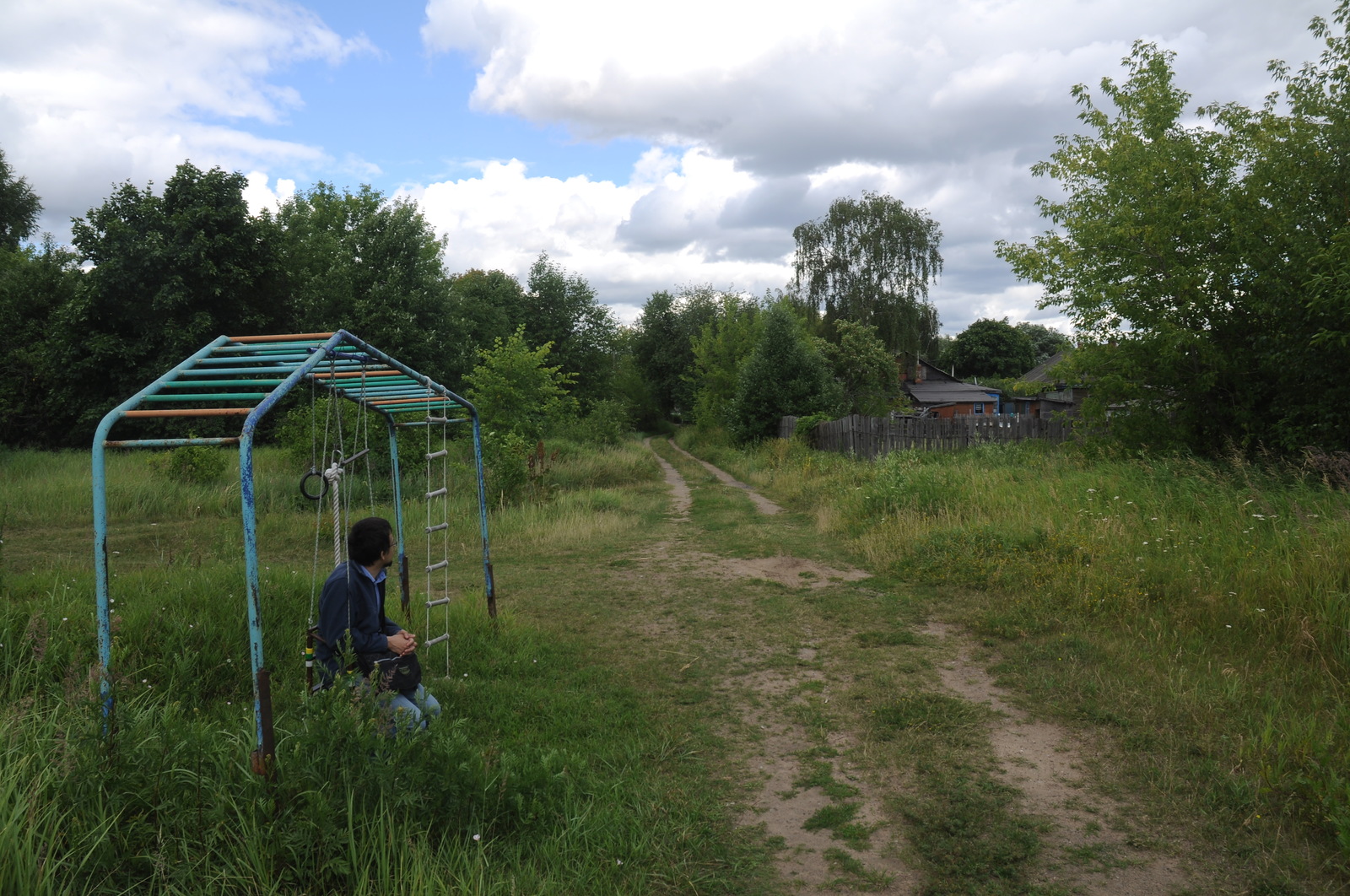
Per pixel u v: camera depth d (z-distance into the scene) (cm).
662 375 5969
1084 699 459
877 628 632
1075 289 1263
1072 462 1278
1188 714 425
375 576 386
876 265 4406
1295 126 1006
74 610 528
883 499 1102
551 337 5075
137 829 277
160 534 1111
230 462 1666
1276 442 1038
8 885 240
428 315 3381
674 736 439
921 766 391
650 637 634
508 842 320
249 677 490
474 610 645
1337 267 896
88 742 302
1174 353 1066
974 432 1909
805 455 2081
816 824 341
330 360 400
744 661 570
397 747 328
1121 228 1158
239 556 961
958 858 311
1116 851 310
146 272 2675
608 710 475
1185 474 925
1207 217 1075
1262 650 510
